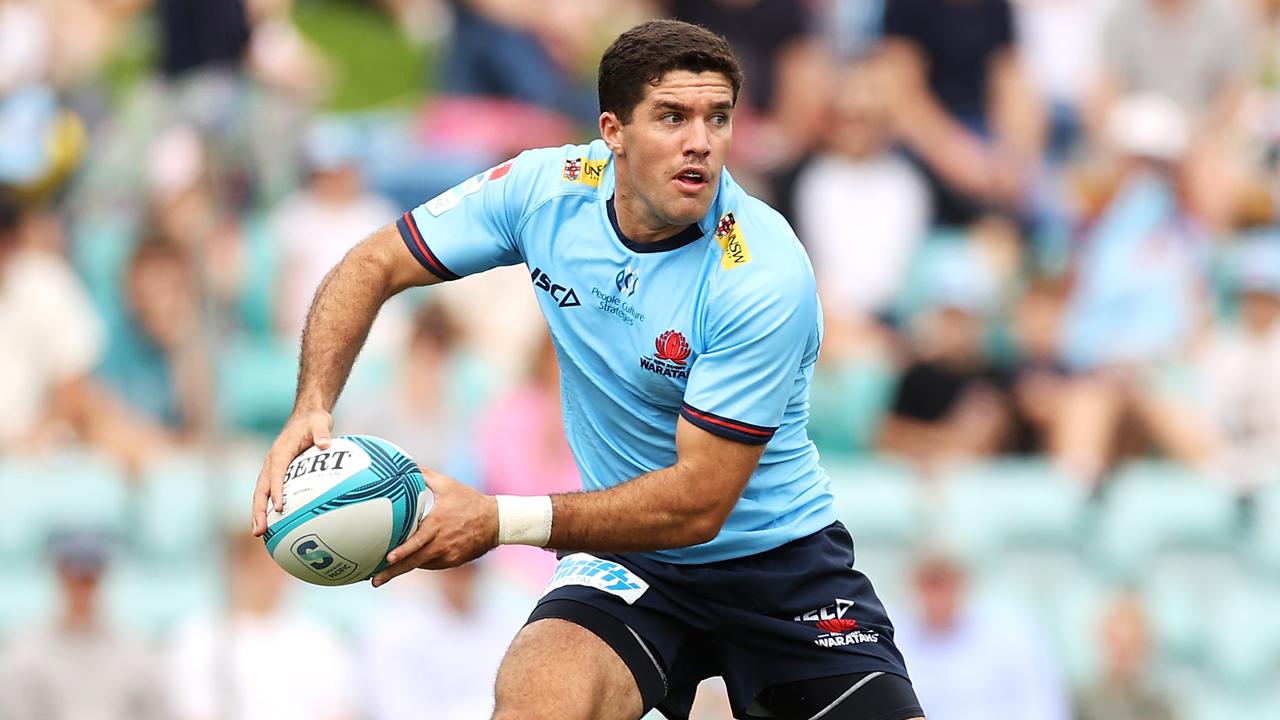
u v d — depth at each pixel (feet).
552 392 109.19
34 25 131.03
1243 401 122.93
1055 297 126.41
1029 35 141.08
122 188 119.96
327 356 54.85
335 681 102.53
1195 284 128.26
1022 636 106.11
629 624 56.65
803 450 58.23
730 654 58.54
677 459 53.26
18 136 123.44
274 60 119.44
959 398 118.93
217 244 114.21
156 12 115.24
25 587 109.60
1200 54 139.33
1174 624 115.24
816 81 132.67
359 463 51.34
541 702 54.08
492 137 132.57
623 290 53.88
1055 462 119.96
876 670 57.62
